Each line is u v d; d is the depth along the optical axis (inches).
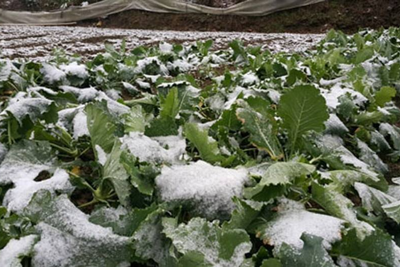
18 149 38.4
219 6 357.1
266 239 28.8
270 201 31.0
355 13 312.8
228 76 68.1
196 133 37.7
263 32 322.3
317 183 32.5
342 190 36.9
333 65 89.7
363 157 50.9
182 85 55.0
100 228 27.6
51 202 29.0
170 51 113.9
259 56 90.4
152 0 358.6
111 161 34.2
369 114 57.4
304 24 317.7
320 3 320.5
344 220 30.4
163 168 33.3
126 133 39.3
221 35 241.1
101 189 35.4
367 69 81.4
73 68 71.8
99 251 26.6
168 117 41.6
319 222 29.5
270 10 324.5
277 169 32.5
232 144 45.1
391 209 33.8
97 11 378.3
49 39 199.5
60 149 43.8
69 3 441.1
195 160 42.1
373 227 32.6
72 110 47.1
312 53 128.3
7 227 29.2
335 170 39.5
